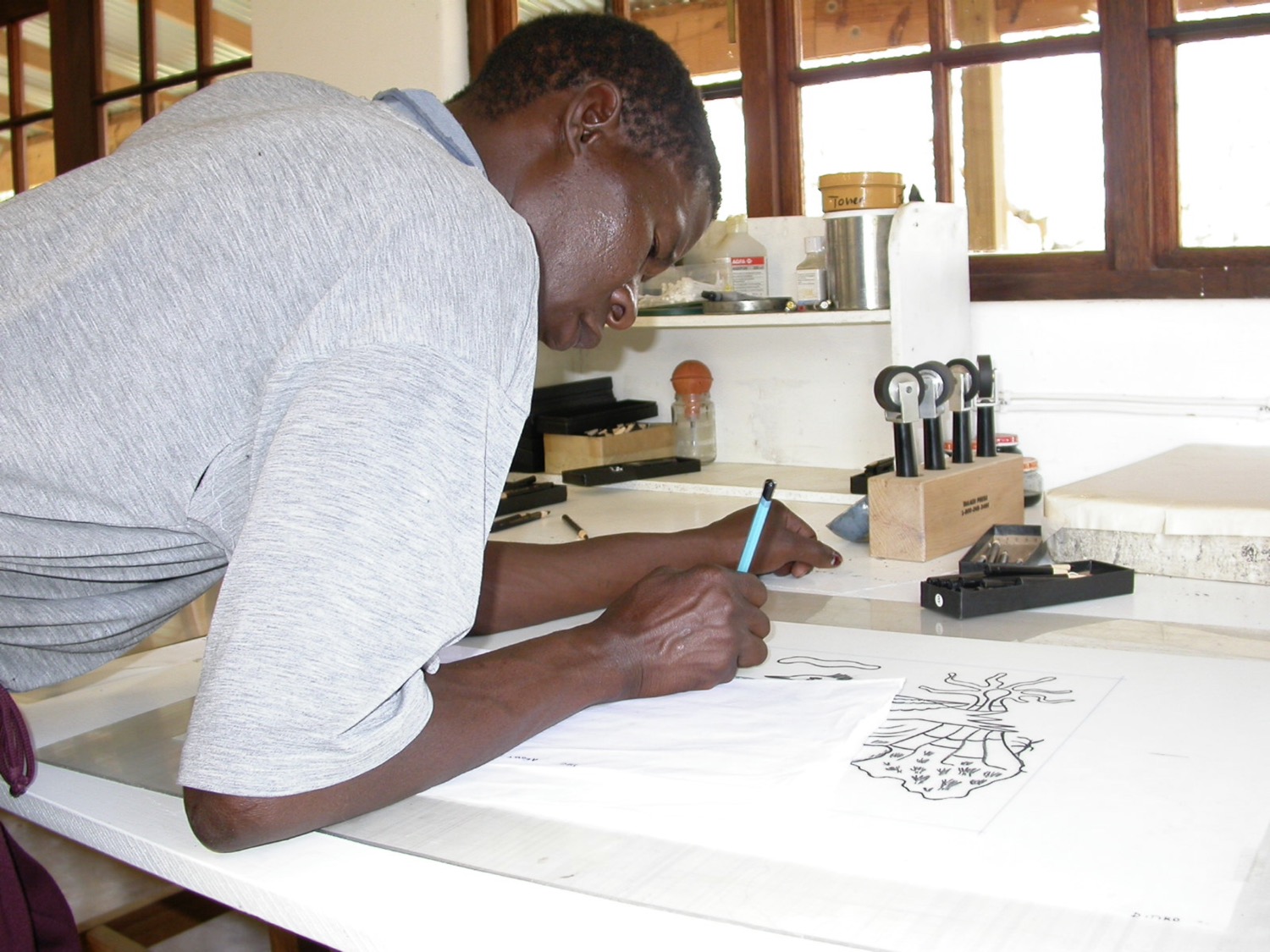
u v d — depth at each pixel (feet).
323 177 2.15
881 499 4.51
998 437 5.70
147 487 2.21
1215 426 5.46
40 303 2.13
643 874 1.99
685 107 2.75
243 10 8.50
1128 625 3.42
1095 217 5.78
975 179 6.05
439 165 2.22
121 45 9.33
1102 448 5.76
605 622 2.94
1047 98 5.82
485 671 2.59
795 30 6.45
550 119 2.66
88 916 4.19
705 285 6.45
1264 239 5.42
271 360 2.16
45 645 2.59
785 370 6.70
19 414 2.15
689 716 2.77
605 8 6.94
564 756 2.56
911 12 6.10
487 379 2.17
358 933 1.90
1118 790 2.22
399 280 2.10
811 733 2.61
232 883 2.08
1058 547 4.22
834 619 3.69
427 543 2.06
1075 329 5.76
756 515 3.62
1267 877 1.86
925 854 2.00
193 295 2.13
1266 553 3.81
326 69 7.44
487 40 6.92
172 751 2.82
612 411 6.91
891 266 5.16
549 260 2.71
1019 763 2.39
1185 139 5.53
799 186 6.53
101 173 2.28
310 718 1.98
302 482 1.99
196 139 2.25
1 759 2.47
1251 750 2.39
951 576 3.83
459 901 1.94
